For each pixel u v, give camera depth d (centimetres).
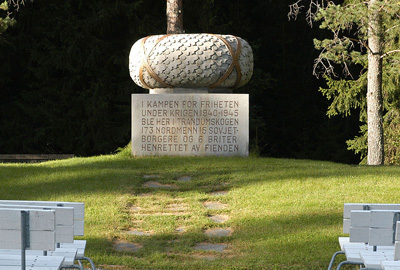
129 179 1293
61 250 618
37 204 622
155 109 1541
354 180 1249
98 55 2677
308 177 1281
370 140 1862
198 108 1533
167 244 889
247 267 756
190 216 1047
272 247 845
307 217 994
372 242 581
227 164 1430
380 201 1081
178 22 1894
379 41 1833
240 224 982
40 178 1298
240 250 848
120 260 787
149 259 805
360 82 2353
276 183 1235
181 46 1545
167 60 1546
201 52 1540
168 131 1540
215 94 1531
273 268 751
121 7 2659
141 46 1597
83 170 1378
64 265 596
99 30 2703
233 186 1236
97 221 995
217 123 1533
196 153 1537
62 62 2664
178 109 1535
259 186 1221
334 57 1803
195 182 1271
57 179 1289
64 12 2672
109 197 1153
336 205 1061
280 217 1003
